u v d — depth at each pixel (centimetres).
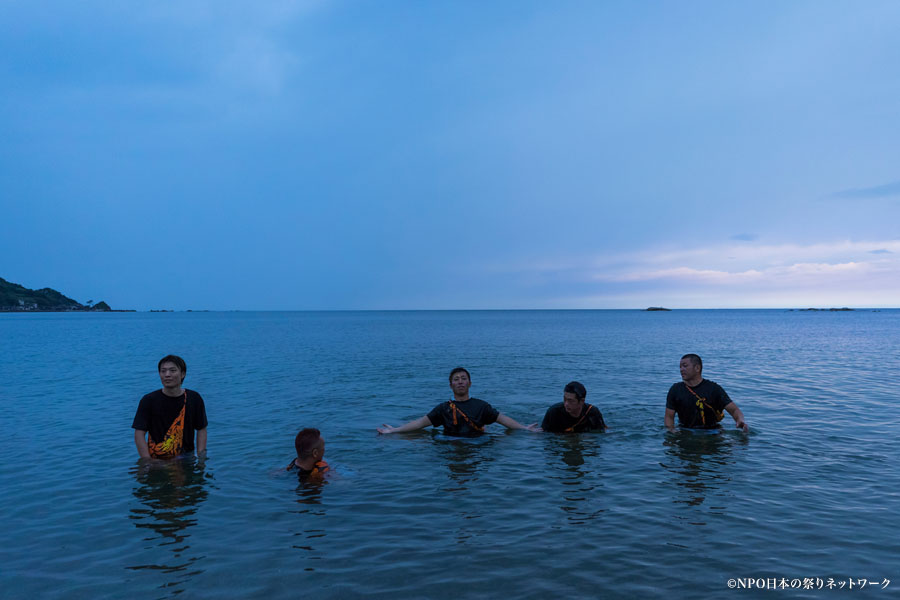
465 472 809
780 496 691
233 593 452
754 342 4359
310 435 784
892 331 6788
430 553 527
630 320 14412
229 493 716
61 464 860
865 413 1273
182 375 895
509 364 2492
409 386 1744
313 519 621
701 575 477
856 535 565
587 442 999
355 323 11862
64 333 6438
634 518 617
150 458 878
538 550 532
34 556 529
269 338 5166
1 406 1418
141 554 531
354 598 442
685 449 943
